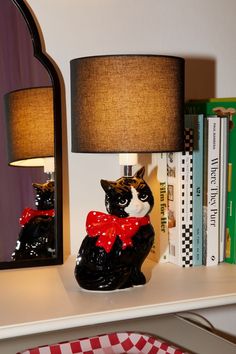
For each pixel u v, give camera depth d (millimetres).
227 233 1090
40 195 1069
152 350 1004
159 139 848
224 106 1099
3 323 788
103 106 836
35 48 1039
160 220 1081
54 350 978
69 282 977
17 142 1045
